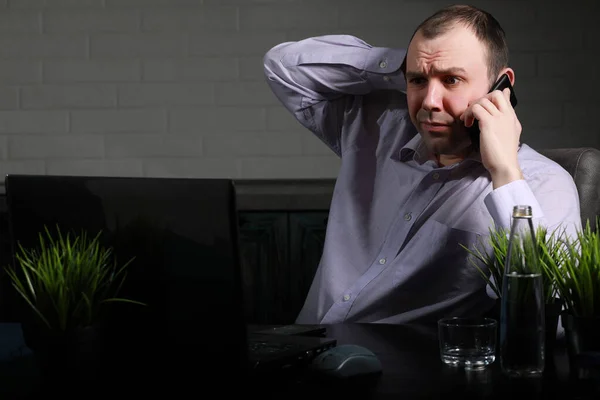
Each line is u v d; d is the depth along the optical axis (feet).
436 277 6.06
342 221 6.71
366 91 7.16
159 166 12.47
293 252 10.93
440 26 5.77
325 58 7.20
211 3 12.30
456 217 6.01
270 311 10.99
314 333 4.91
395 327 5.18
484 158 5.35
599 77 12.10
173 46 12.34
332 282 6.48
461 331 4.14
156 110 12.41
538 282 3.92
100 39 12.35
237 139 12.42
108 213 3.79
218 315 3.61
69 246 3.78
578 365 4.10
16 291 3.99
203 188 3.58
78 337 3.67
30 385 3.88
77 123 12.45
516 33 12.14
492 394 3.64
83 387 3.71
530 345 3.90
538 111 12.20
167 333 3.68
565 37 12.10
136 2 12.31
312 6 12.26
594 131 12.15
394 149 6.76
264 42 12.31
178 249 3.65
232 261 3.56
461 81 5.75
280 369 4.01
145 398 3.72
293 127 12.39
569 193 5.75
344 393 3.71
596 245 4.21
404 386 3.80
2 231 10.93
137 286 3.74
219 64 12.34
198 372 3.65
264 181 11.86
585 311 4.14
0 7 12.35
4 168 12.48
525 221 3.95
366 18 12.23
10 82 12.42
